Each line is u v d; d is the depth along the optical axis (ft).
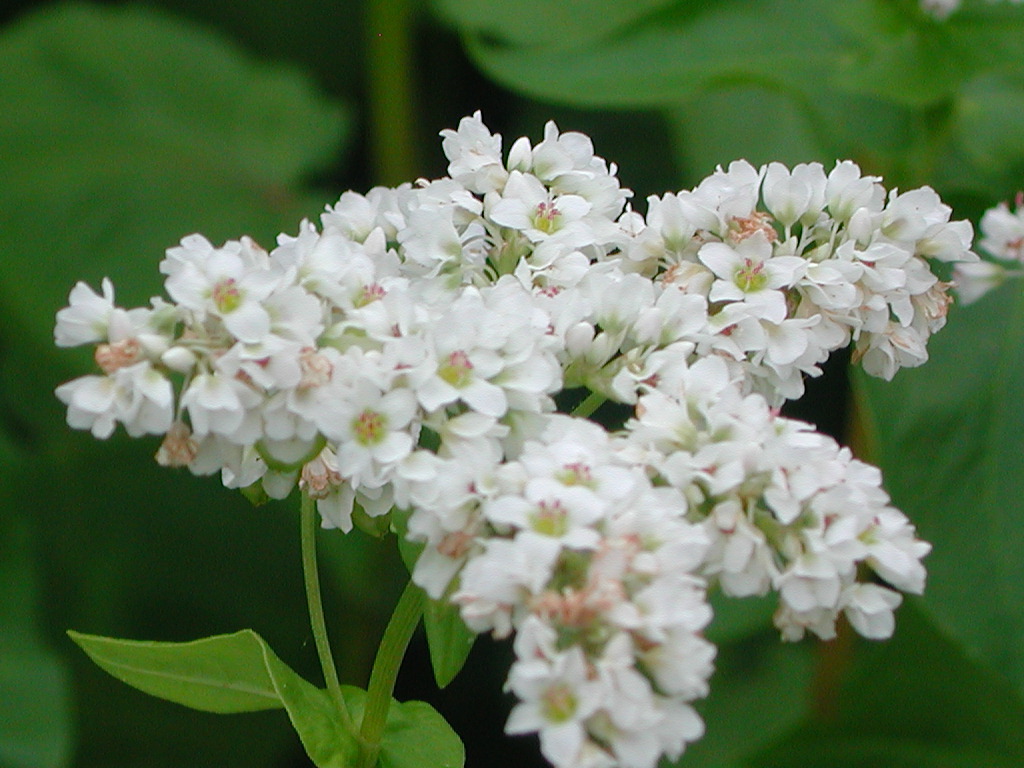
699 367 0.59
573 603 0.54
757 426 0.57
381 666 0.62
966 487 0.75
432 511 0.57
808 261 0.62
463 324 0.58
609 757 0.54
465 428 0.58
